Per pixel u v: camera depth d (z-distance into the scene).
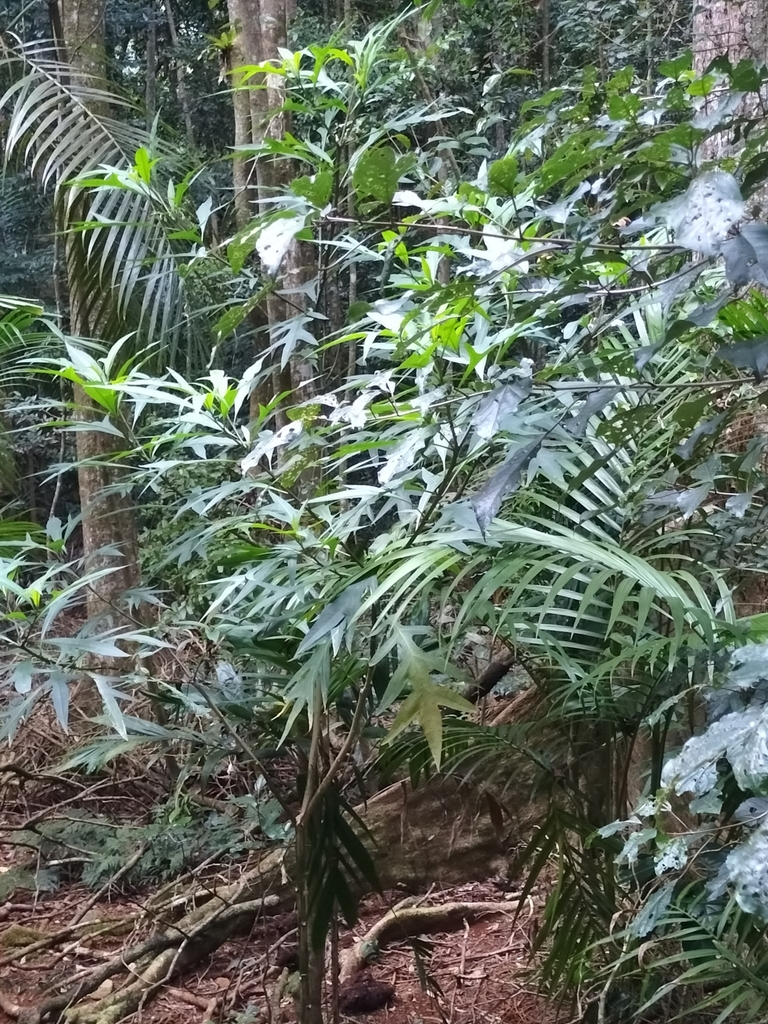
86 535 3.83
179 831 2.90
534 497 1.54
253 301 1.33
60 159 3.01
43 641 1.37
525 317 1.19
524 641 1.51
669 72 1.05
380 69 3.20
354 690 1.74
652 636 1.56
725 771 1.24
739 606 1.88
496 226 1.25
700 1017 1.68
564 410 1.33
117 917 2.97
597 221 1.17
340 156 1.74
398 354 1.24
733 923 1.29
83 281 3.16
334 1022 1.93
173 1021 2.45
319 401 1.35
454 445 1.28
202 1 8.45
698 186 0.81
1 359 2.19
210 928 2.71
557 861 2.07
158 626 1.69
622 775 1.82
